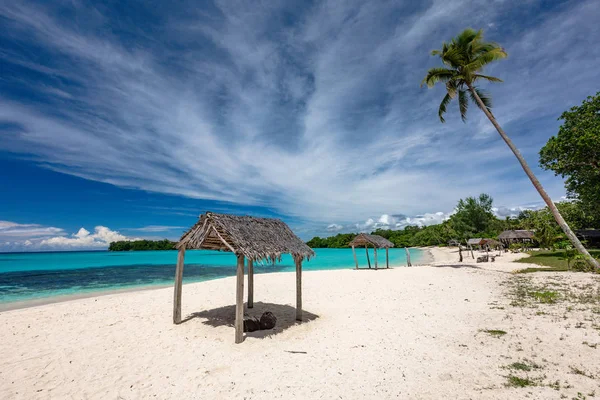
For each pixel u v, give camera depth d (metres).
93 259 54.44
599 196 21.72
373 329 8.29
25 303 13.98
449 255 44.16
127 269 32.84
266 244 8.48
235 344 7.39
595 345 6.37
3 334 8.34
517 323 8.17
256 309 10.95
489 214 58.97
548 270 18.34
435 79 21.42
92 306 11.70
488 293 12.56
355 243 26.33
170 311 10.72
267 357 6.55
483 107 19.17
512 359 5.97
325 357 6.46
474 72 19.97
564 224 16.84
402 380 5.30
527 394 4.67
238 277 7.70
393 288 14.55
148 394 5.11
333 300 12.34
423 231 86.50
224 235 8.16
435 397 4.71
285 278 18.92
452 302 11.21
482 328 7.97
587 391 4.68
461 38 19.95
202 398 4.93
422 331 7.96
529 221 44.78
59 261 48.81
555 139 22.27
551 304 9.94
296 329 8.52
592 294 10.99
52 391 5.26
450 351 6.52
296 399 4.80
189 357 6.64
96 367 6.19
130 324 9.18
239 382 5.44
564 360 5.79
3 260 52.03
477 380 5.20
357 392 4.96
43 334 8.30
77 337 8.02
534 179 17.25
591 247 35.34
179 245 9.40
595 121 20.03
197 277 25.02
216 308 11.13
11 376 5.82
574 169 21.66
